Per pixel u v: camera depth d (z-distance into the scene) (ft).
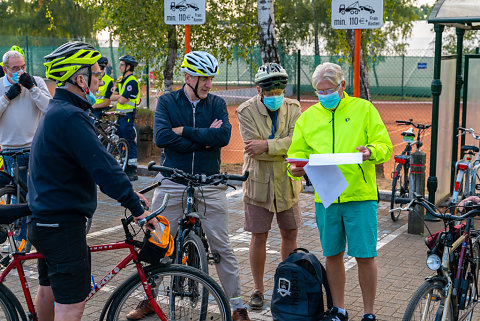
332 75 13.47
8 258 12.10
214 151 14.75
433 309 12.38
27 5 125.29
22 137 19.88
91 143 10.38
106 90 33.42
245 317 14.76
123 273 18.75
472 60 28.94
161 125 14.37
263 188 15.52
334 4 19.67
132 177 33.99
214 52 42.65
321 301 13.05
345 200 13.53
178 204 14.57
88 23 115.44
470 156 25.29
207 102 14.78
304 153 14.46
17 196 19.25
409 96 103.60
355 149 13.62
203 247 13.51
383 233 23.73
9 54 19.79
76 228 10.83
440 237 12.37
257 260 16.02
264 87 14.96
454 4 22.93
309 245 22.15
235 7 42.63
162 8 39.42
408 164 27.45
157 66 42.78
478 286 14.14
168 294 12.19
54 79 10.77
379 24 19.36
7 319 12.00
